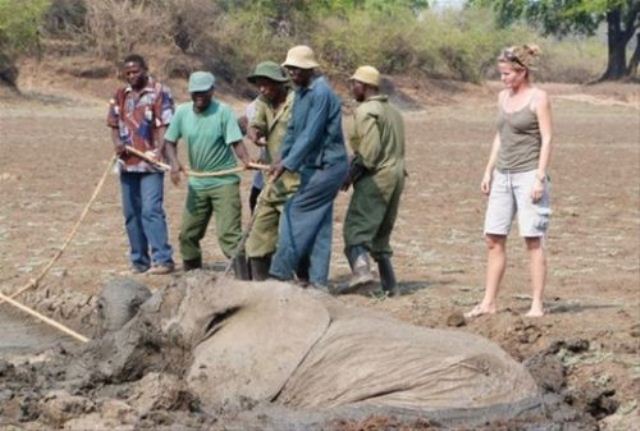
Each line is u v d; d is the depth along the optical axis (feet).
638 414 31.55
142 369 31.99
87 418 29.14
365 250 44.60
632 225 68.64
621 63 245.65
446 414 30.07
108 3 182.39
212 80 46.14
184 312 32.14
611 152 124.57
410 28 219.41
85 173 89.10
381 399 30.58
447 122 175.22
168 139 46.91
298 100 42.09
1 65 161.79
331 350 31.19
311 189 42.24
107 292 33.45
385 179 44.32
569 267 53.88
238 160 50.08
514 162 40.45
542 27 273.95
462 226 66.08
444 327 39.91
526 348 37.70
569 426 30.07
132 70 48.37
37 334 40.50
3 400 30.71
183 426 29.12
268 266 44.21
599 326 40.37
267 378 30.99
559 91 230.89
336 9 220.23
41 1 170.81
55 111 156.56
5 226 61.98
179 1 188.24
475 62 224.94
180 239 47.85
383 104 44.65
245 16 201.77
